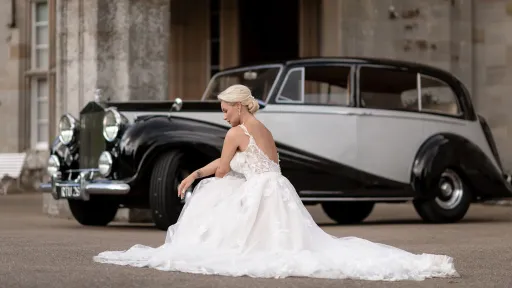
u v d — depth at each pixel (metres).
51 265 5.75
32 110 22.31
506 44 18.22
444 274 5.35
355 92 10.78
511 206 16.44
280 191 5.63
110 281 4.83
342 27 17.42
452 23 17.97
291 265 5.19
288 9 21.53
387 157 10.89
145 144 9.45
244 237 5.51
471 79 18.25
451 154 11.17
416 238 8.60
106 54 12.05
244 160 5.73
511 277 5.36
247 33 21.62
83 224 10.69
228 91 5.91
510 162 18.23
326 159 10.50
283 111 10.38
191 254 5.48
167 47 12.33
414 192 11.05
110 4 12.04
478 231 9.64
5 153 22.14
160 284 4.73
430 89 11.42
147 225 10.88
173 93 21.64
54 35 21.00
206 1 21.62
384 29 17.77
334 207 12.07
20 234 8.84
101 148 9.97
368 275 5.16
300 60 10.66
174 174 9.35
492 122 18.36
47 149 22.03
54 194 10.27
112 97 12.02
